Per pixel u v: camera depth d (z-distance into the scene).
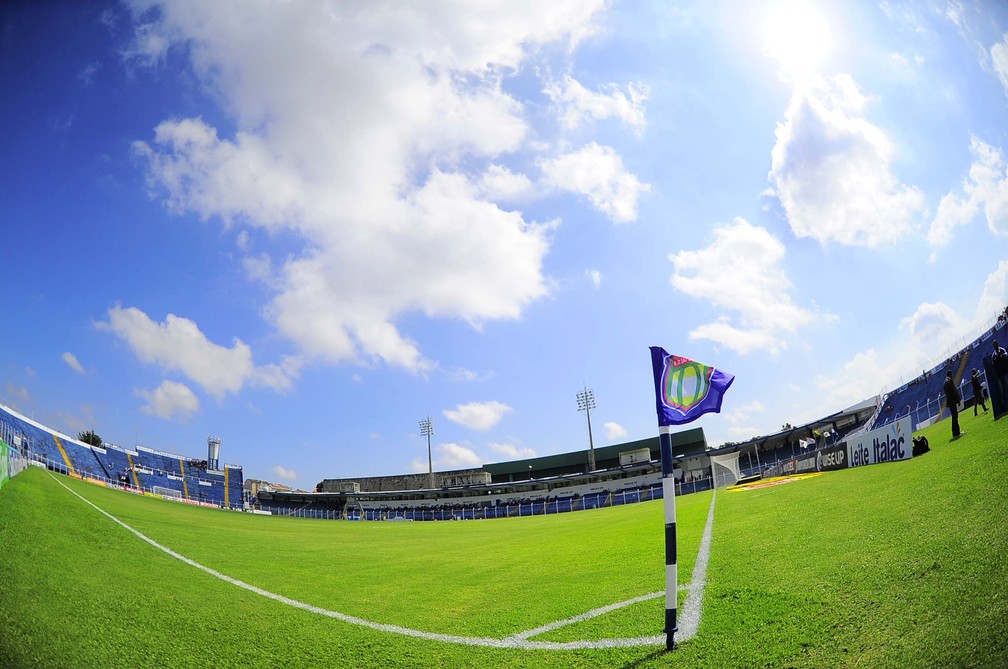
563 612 7.78
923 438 16.39
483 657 6.39
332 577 11.99
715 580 7.95
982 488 8.37
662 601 7.52
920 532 7.39
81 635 7.14
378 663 6.43
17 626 7.20
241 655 6.75
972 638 4.53
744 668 5.11
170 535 16.91
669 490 6.19
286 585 10.80
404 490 85.75
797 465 31.89
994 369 14.60
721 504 18.55
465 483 85.00
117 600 8.64
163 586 9.88
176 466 76.94
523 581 10.49
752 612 6.33
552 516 45.53
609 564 11.02
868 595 5.91
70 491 25.12
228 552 15.03
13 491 18.11
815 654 5.04
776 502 14.80
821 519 10.27
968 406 24.50
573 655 6.12
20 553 10.64
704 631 6.11
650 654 5.82
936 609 5.17
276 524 35.25
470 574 11.99
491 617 7.96
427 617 8.24
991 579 5.33
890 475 13.15
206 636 7.38
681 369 6.58
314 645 7.08
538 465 91.19
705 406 6.35
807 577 6.96
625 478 74.50
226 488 79.31
